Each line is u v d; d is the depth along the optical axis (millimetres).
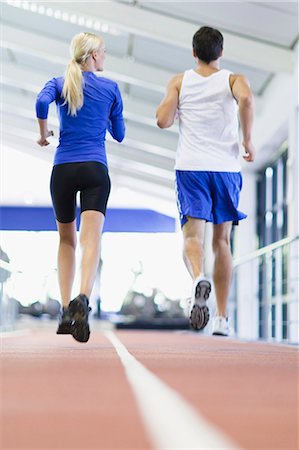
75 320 4027
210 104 5156
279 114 12586
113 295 27375
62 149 4594
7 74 15539
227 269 5488
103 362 3139
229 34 11773
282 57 11688
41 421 1426
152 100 15867
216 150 5141
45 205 27562
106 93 4668
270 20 11086
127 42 13258
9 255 27203
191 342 6961
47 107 4559
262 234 16859
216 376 2506
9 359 3289
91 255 4309
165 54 13422
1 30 13594
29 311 26203
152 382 2242
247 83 5125
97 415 1502
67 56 13641
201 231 5148
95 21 11781
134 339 8141
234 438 1208
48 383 2201
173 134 17219
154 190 23406
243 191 17062
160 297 25594
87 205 4492
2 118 19750
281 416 1521
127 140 17453
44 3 11516
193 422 1335
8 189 27062
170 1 11305
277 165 15406
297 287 10500
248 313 13156
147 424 1338
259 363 3248
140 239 27703
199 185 5113
